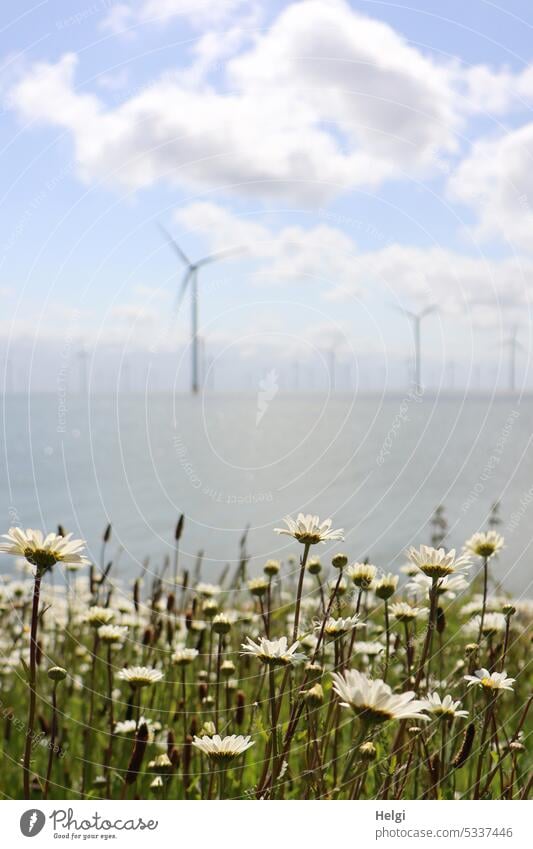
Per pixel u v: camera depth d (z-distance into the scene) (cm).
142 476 4150
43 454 5550
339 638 340
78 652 587
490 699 333
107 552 1822
